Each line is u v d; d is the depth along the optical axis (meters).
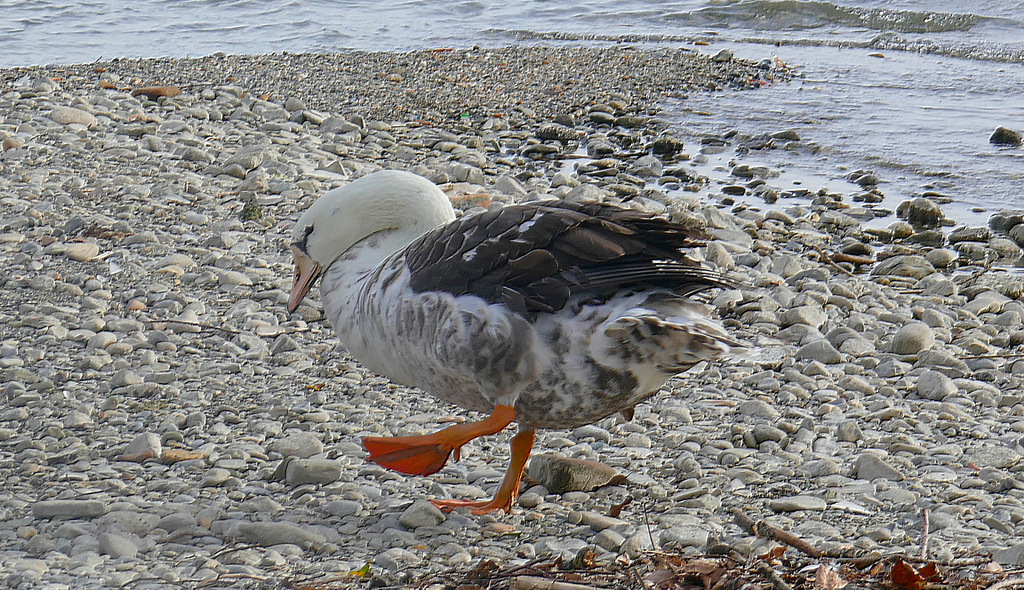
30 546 7.94
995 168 21.88
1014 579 7.11
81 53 33.09
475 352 7.80
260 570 7.66
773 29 36.88
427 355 8.09
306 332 12.75
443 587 7.18
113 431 10.05
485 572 7.39
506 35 36.53
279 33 36.72
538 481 9.17
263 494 8.93
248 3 41.12
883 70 30.78
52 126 21.14
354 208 9.10
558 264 7.64
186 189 17.91
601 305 7.67
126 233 15.74
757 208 19.31
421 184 9.20
